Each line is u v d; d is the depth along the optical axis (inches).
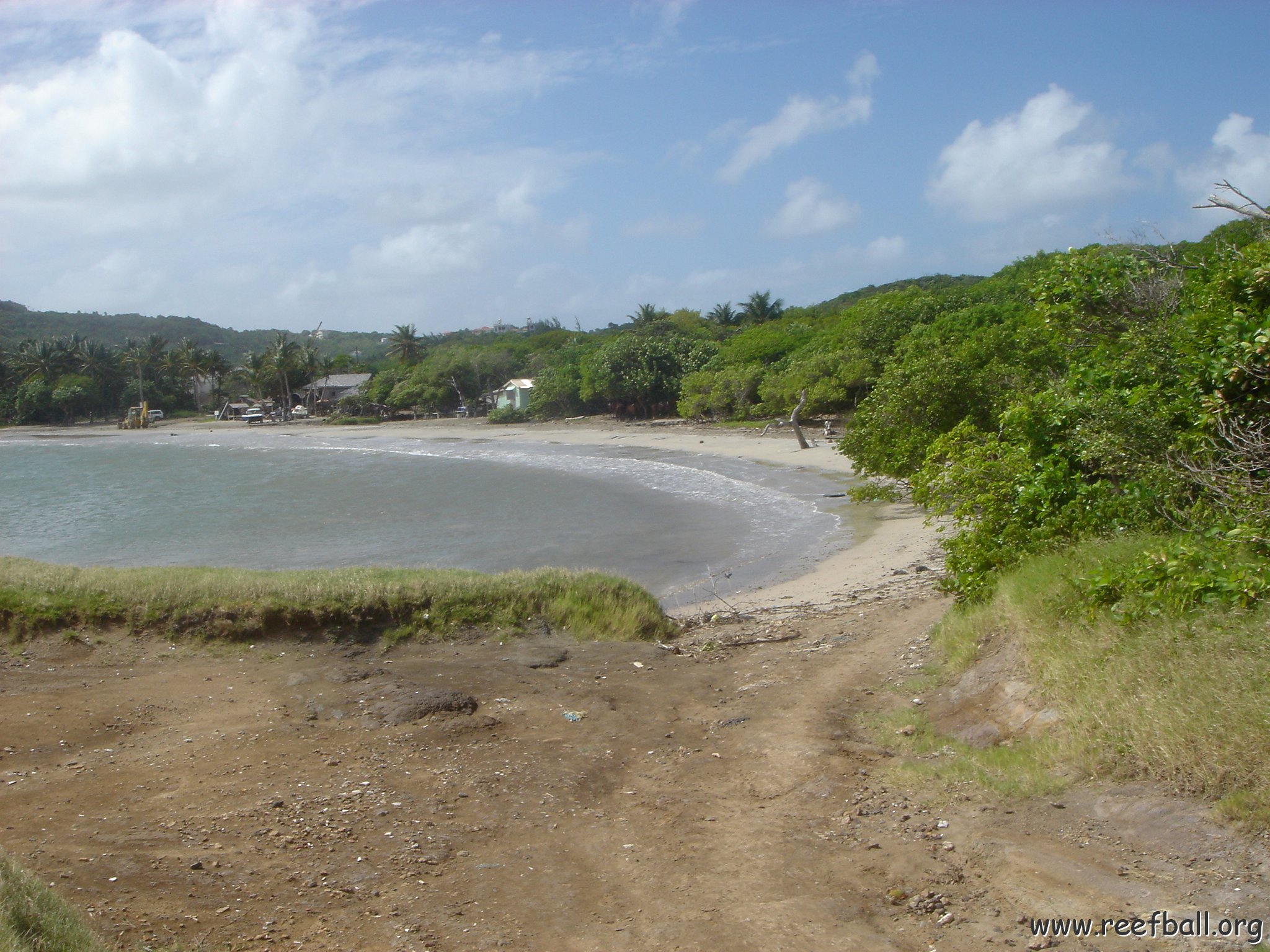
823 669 400.5
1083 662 259.0
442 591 487.2
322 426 3818.9
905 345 1212.5
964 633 353.1
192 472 2076.8
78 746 304.2
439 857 218.7
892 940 171.3
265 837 229.5
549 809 250.8
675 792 262.7
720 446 1859.0
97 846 219.1
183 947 170.1
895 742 289.1
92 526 1229.7
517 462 1942.7
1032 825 211.5
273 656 429.7
